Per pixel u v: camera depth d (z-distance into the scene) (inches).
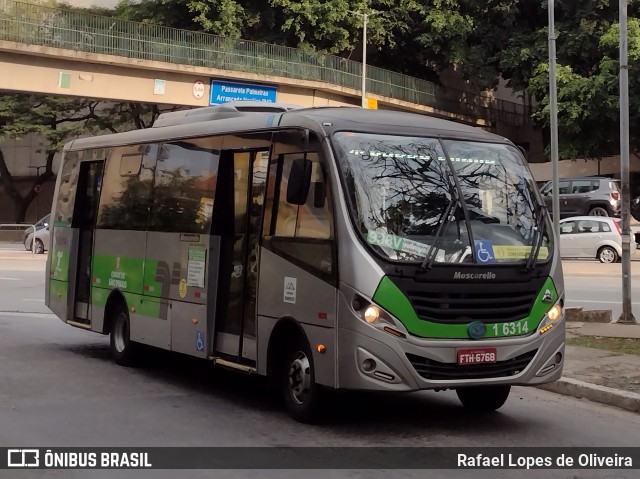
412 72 1945.1
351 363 262.5
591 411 323.9
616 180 1253.7
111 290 418.9
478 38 1728.6
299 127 297.6
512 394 355.6
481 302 272.4
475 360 268.5
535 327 282.8
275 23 1642.5
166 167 382.0
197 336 343.6
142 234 393.4
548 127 1616.6
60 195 487.8
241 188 331.6
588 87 1433.3
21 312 632.4
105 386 360.8
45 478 228.1
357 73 1606.8
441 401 339.9
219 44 1405.0
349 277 265.0
